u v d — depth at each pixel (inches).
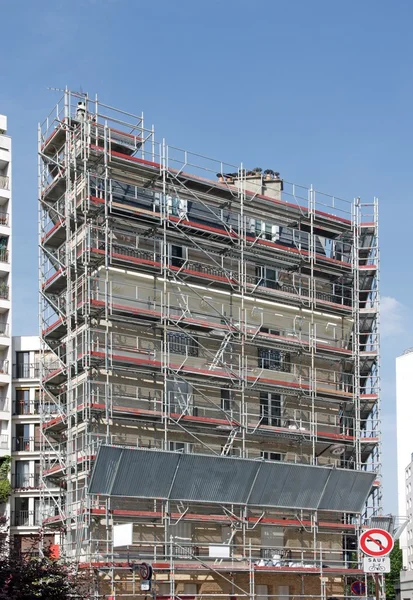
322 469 2128.4
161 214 2046.0
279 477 2070.6
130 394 1972.2
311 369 2222.0
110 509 1849.2
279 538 2105.1
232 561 1959.9
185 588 1905.8
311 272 2282.2
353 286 2365.9
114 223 2032.5
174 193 2133.4
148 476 1894.7
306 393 2202.3
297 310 2268.7
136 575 1828.2
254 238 2181.3
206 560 1959.9
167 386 2016.5
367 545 839.7
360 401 2316.7
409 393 4820.4
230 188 2199.8
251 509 2092.8
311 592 2082.9
